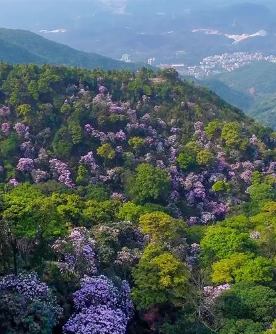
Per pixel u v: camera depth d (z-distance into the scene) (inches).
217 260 1245.1
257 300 965.2
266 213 1622.8
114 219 1519.4
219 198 2118.6
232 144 2315.5
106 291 878.4
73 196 1534.2
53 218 1010.7
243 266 1110.4
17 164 2016.5
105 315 811.4
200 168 2225.6
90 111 2285.9
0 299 757.3
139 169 2009.1
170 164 2204.7
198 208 2041.1
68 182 1982.0
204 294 1032.8
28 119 2153.1
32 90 2279.8
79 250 1006.4
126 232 1272.1
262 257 1181.7
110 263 1069.8
